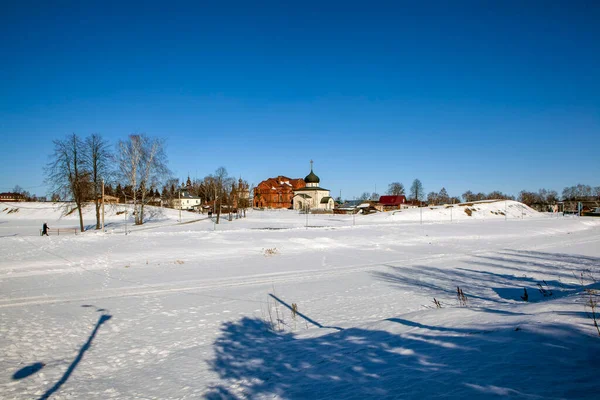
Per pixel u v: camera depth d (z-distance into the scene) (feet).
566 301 40.11
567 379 18.10
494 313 37.40
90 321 48.26
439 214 288.30
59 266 85.40
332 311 52.80
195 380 29.19
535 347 23.47
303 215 331.57
